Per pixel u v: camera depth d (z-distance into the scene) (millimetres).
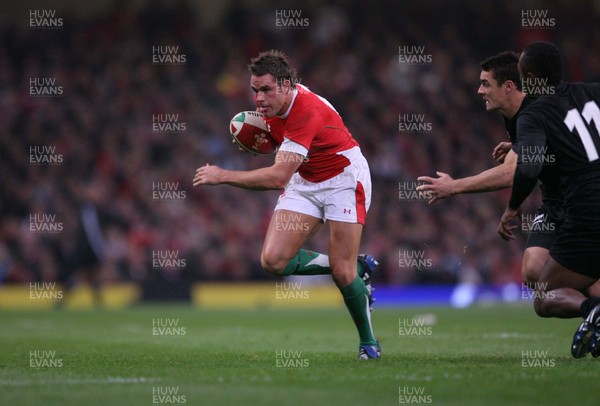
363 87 99625
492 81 27156
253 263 81188
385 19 106438
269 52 26641
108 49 101812
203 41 103438
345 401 19234
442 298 79000
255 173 26016
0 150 89875
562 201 27094
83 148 91062
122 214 81688
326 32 104750
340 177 27219
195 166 90438
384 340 36438
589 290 27938
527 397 19469
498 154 29828
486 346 33125
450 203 85625
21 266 76750
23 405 19078
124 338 40375
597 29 106625
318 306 75750
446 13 107188
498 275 80625
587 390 20234
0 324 51969
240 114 28953
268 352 31312
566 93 25266
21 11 102375
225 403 19125
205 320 54656
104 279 76188
